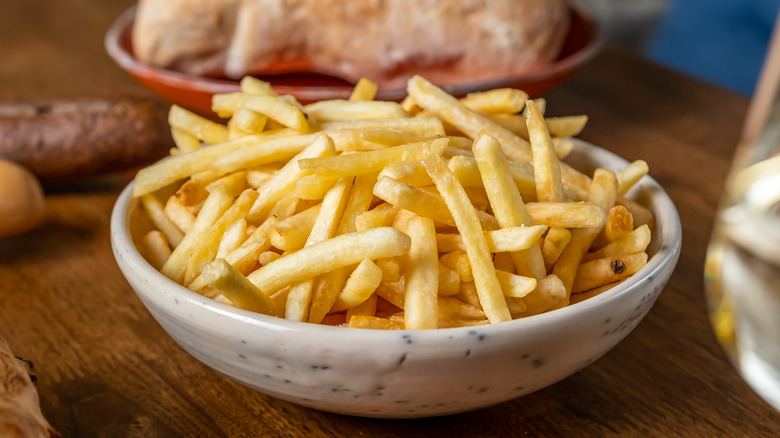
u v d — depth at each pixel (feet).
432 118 1.64
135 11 3.14
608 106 2.81
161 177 1.68
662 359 1.77
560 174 1.61
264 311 1.49
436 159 1.51
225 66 2.81
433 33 2.64
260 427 1.63
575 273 1.59
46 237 2.13
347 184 1.55
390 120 1.65
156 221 1.72
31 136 2.21
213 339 1.49
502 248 1.50
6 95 2.92
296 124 1.63
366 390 1.47
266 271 1.50
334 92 2.25
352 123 1.66
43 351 1.79
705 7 4.69
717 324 1.76
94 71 3.17
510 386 1.49
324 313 1.50
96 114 2.27
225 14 2.68
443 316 1.50
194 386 1.71
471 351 1.43
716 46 4.62
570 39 3.05
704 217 2.16
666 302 1.91
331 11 2.64
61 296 1.94
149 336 1.82
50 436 1.49
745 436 1.62
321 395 1.49
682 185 2.28
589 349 1.51
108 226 2.18
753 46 4.45
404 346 1.42
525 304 1.52
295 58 2.79
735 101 2.87
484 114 1.72
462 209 1.49
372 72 2.76
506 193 1.51
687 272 1.99
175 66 2.78
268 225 1.55
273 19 2.66
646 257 1.56
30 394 1.49
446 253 1.55
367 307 1.54
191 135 1.78
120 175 2.43
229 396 1.69
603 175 1.66
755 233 1.67
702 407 1.67
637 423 1.64
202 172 1.70
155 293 1.52
